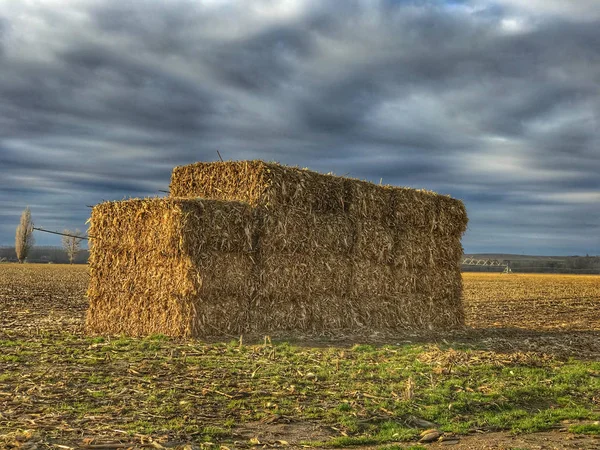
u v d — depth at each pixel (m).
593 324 18.95
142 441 6.05
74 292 27.14
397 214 16.55
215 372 9.23
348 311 15.52
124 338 12.73
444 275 17.53
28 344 11.44
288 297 14.41
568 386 9.34
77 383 8.31
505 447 6.43
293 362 10.30
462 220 17.98
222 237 13.23
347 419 7.12
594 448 6.46
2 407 7.06
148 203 13.43
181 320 12.82
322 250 15.02
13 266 67.94
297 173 14.65
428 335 15.16
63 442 5.96
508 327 17.77
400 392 8.46
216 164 15.02
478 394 8.55
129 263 13.88
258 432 6.58
